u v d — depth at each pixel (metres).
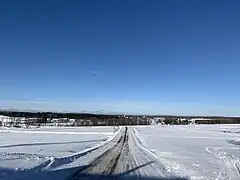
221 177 15.10
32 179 11.84
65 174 13.57
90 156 23.09
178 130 105.81
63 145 37.09
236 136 73.62
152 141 47.56
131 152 28.03
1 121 125.12
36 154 23.52
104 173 14.41
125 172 15.04
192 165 19.61
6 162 16.83
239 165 20.52
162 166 18.38
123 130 93.12
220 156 26.58
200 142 48.12
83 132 77.75
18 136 56.50
